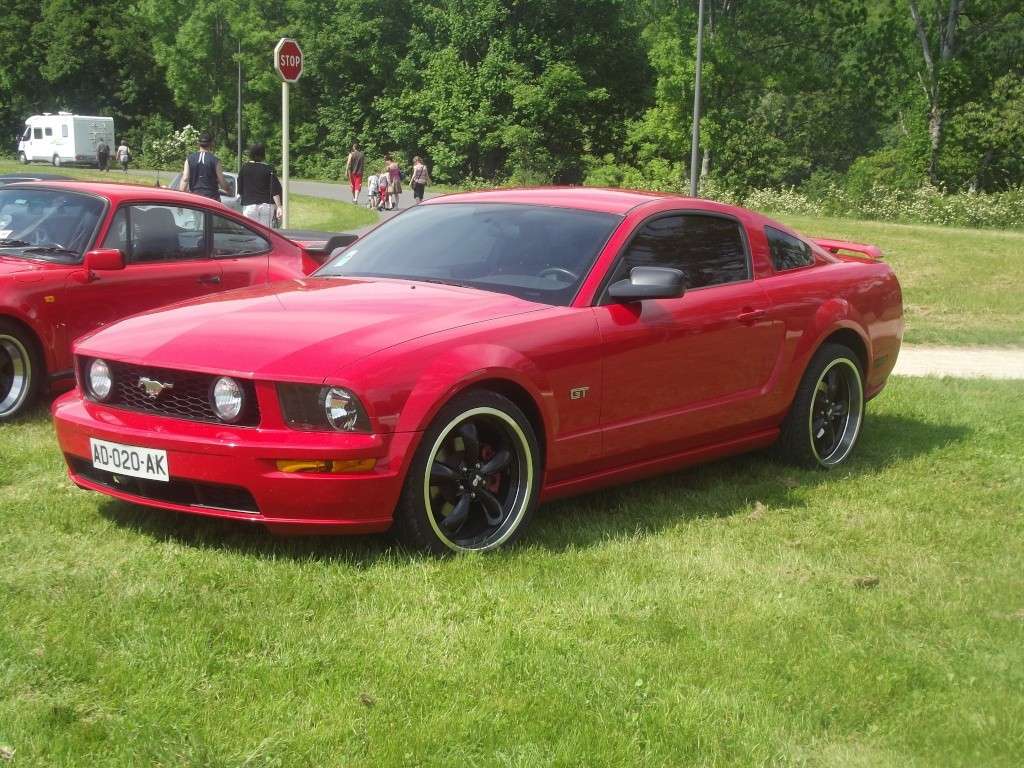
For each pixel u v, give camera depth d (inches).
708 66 2192.4
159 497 179.8
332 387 167.8
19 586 158.7
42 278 274.1
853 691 136.7
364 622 150.2
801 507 222.2
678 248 223.0
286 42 584.1
